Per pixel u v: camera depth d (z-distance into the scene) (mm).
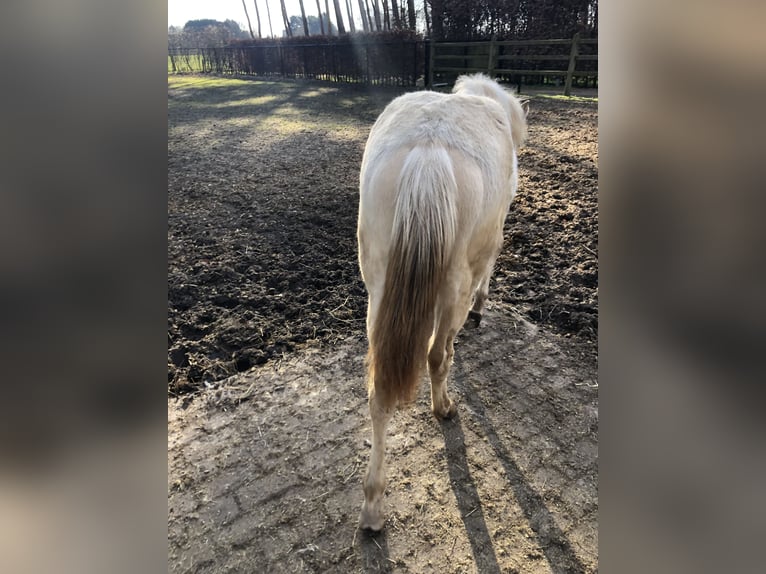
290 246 4285
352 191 5621
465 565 1819
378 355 1681
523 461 2256
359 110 10836
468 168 1801
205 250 4211
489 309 3439
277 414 2543
